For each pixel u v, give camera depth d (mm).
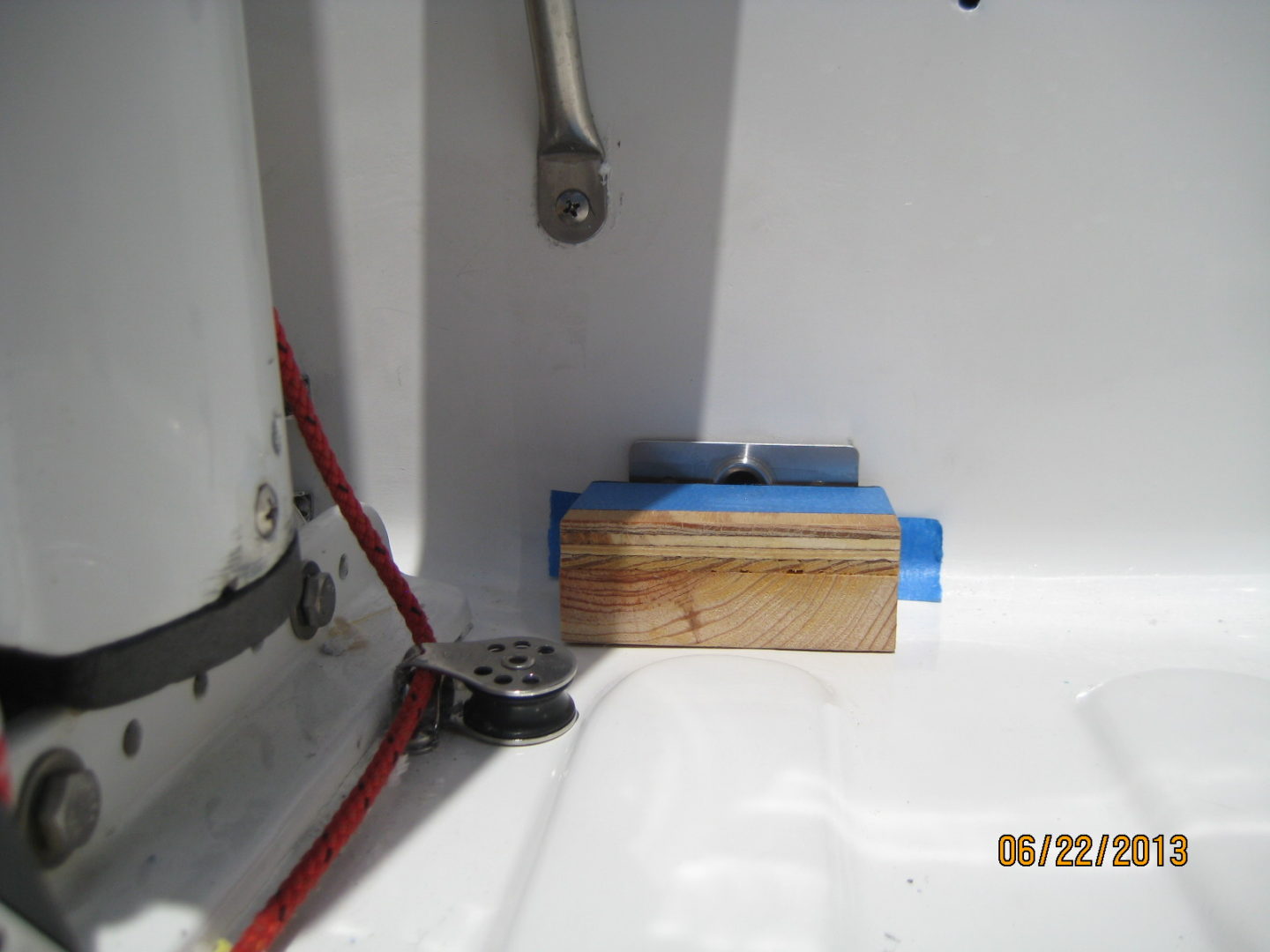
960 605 1030
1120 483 1035
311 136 979
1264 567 1048
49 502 498
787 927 581
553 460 1062
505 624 997
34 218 472
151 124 502
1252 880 641
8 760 461
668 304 1003
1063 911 620
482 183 979
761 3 908
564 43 892
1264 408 996
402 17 940
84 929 512
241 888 566
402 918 602
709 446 1039
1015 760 765
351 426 1066
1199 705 830
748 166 955
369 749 747
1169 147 927
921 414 1023
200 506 554
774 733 764
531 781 732
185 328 534
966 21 905
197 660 567
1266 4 881
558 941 573
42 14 455
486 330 1025
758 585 909
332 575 873
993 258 970
